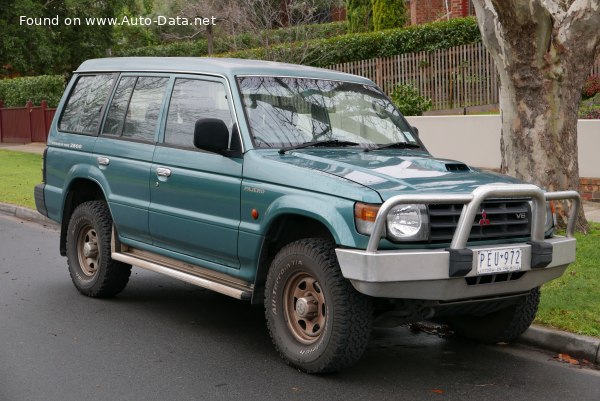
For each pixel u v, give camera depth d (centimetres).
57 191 864
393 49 2188
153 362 630
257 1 2780
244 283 659
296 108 689
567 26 964
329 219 562
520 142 995
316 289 591
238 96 669
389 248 547
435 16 2892
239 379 590
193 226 682
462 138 1612
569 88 983
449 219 561
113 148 783
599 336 650
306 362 589
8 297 841
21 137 3008
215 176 662
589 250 912
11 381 584
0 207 1519
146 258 762
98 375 599
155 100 755
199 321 755
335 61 2291
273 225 616
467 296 568
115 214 776
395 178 575
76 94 874
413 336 718
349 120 710
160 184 718
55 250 1123
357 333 566
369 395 559
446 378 598
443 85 1978
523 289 597
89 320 753
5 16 3453
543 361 643
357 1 2748
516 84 984
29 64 3572
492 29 980
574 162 999
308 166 601
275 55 2364
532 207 593
